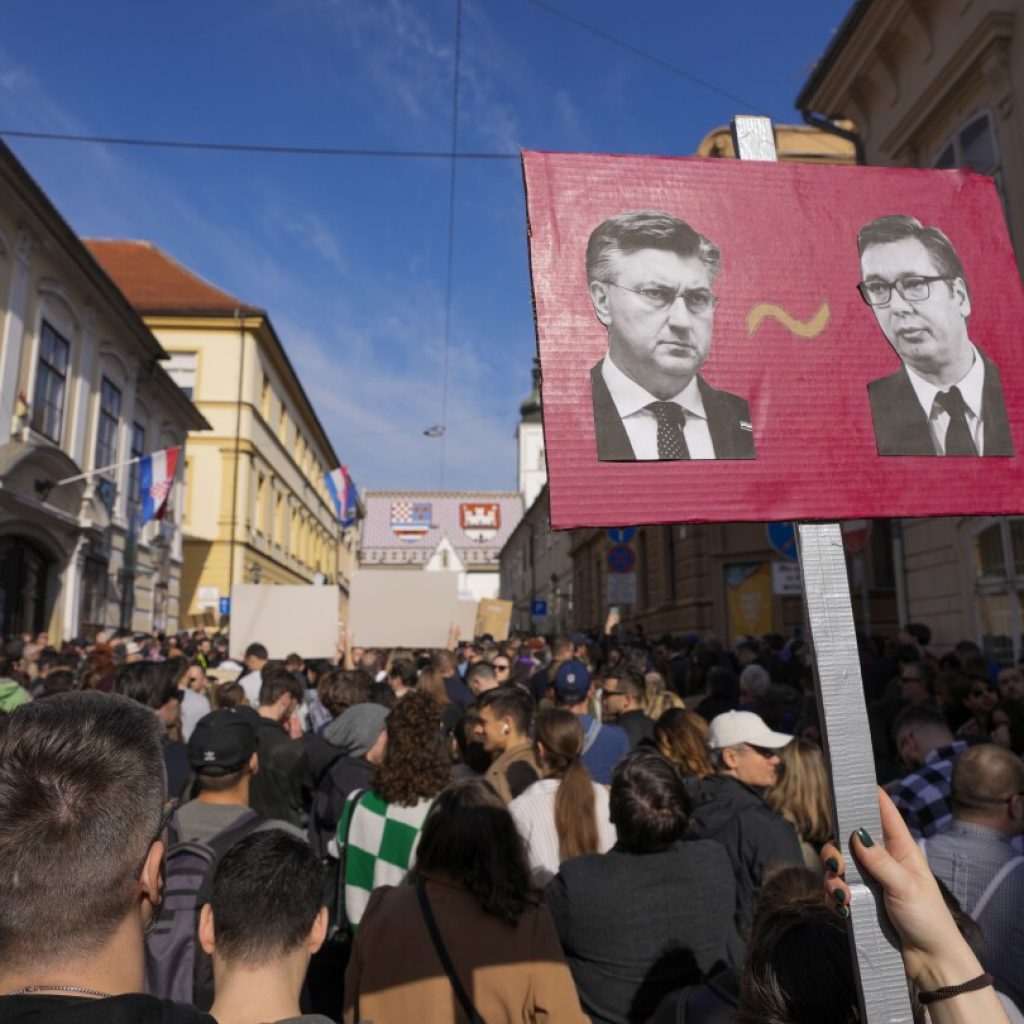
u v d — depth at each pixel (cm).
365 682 485
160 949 230
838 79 1220
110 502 1819
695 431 161
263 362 3169
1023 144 879
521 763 374
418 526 8681
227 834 277
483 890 214
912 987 127
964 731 488
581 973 244
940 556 1051
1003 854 238
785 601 1694
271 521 3341
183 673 652
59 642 1550
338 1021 271
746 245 175
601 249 169
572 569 3719
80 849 103
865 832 127
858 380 171
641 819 251
